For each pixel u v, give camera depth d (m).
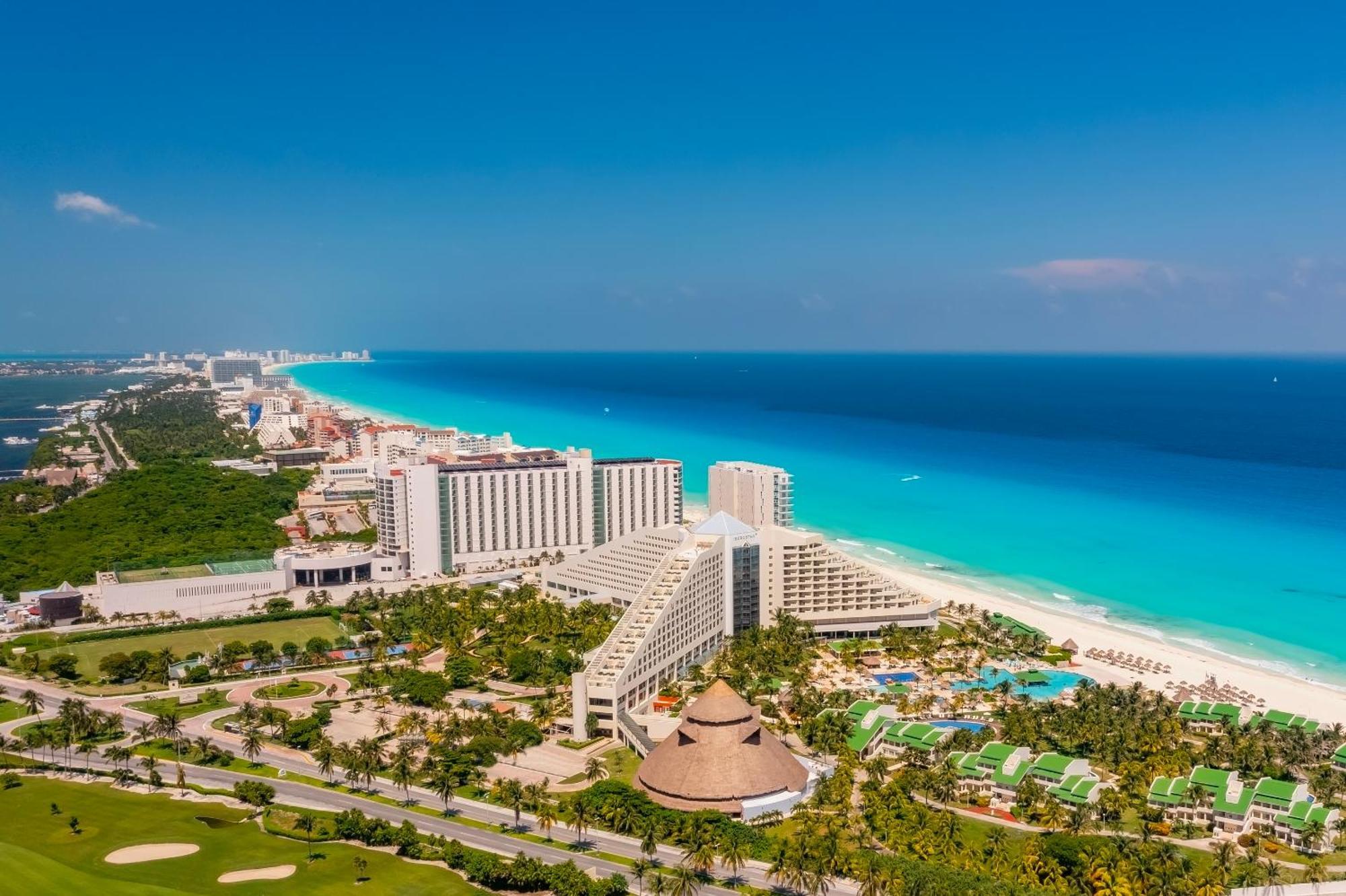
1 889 199.88
